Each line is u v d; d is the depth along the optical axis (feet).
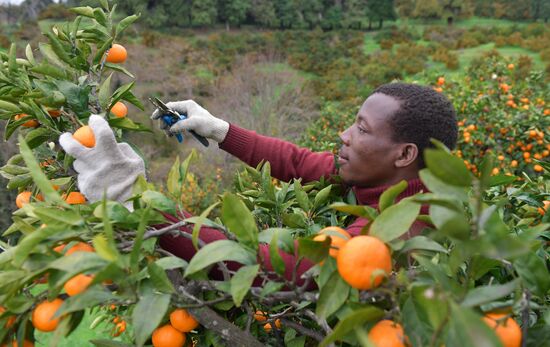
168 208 3.21
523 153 14.23
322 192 4.64
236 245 2.93
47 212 2.90
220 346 3.52
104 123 3.52
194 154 3.64
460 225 2.38
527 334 2.99
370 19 112.88
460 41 98.89
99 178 3.51
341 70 79.05
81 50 4.96
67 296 3.05
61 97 4.25
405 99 4.21
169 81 52.85
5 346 3.16
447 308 2.20
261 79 44.47
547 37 93.04
